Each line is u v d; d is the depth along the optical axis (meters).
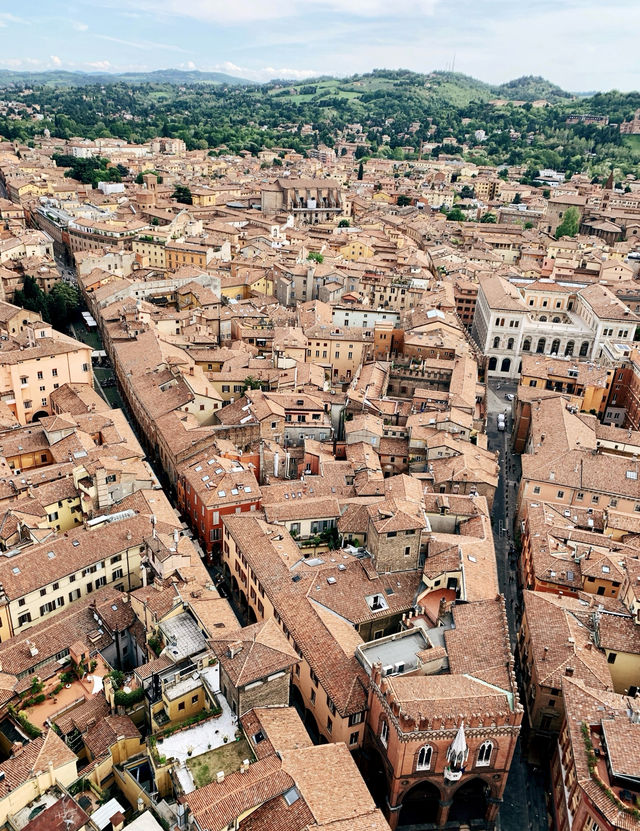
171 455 144.75
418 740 81.31
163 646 95.31
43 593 108.19
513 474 170.25
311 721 99.81
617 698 86.56
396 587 111.25
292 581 108.38
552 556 118.94
